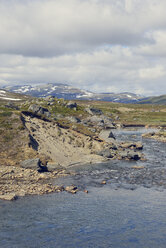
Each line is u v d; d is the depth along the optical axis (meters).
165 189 45.78
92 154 75.69
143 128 177.38
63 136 82.12
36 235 28.86
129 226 31.55
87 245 27.08
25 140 67.38
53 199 40.34
